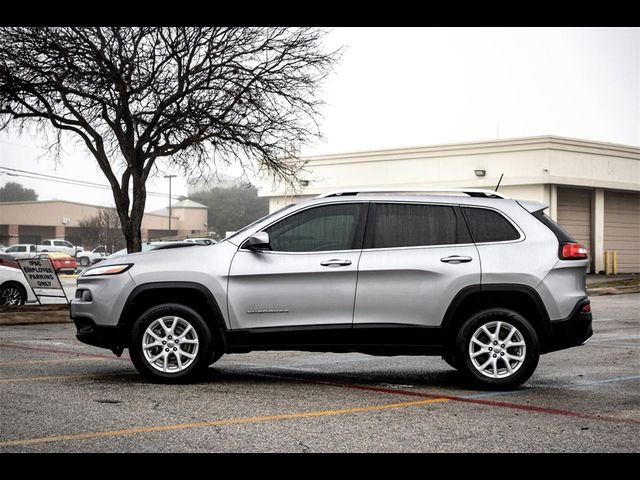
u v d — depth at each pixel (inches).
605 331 562.3
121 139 724.0
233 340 319.0
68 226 3444.9
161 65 730.2
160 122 731.4
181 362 321.7
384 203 325.4
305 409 269.6
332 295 316.2
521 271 315.3
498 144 1368.1
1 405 272.5
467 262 316.8
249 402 281.6
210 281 319.3
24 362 388.5
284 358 414.3
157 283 321.4
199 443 220.4
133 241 738.2
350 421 250.5
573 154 1366.9
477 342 311.7
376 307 315.3
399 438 228.1
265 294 318.0
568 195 1418.6
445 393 304.8
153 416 255.8
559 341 315.9
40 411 262.4
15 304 697.0
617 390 314.3
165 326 321.1
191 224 3892.7
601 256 1455.5
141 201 738.2
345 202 326.3
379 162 1470.2
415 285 315.3
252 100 729.6
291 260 319.3
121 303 323.0
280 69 765.3
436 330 314.7
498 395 301.1
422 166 1434.5
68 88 701.9
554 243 321.1
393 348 317.4
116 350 331.3
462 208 324.8
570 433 235.9
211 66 732.0
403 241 320.8
